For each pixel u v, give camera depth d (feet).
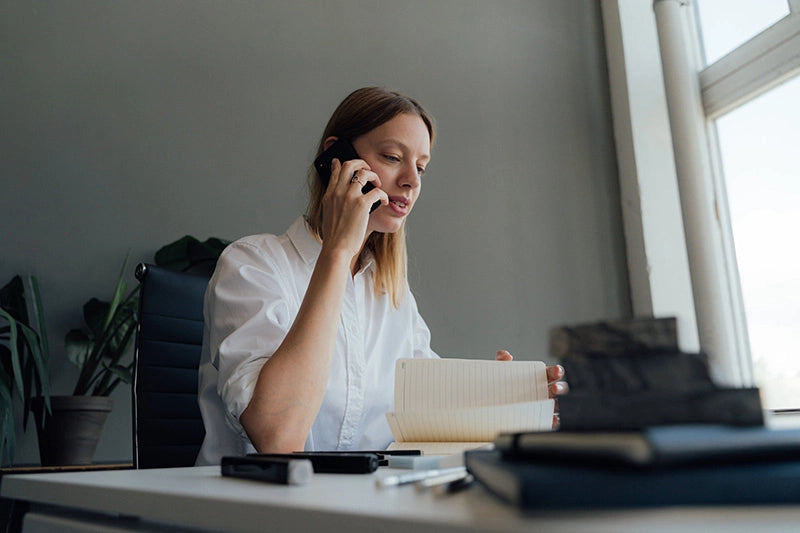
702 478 0.99
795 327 7.64
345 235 3.82
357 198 3.95
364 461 1.92
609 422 1.22
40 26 7.00
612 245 9.02
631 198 8.98
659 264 8.68
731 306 8.45
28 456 6.05
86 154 6.88
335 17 8.37
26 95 6.79
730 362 8.07
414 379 3.11
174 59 7.49
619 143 9.25
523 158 8.89
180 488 1.55
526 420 2.71
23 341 5.86
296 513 1.18
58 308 6.47
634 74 9.23
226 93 7.63
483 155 8.70
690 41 9.34
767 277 8.06
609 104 9.52
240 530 1.28
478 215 8.45
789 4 7.80
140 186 7.02
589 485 0.95
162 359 4.34
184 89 7.45
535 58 9.31
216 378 3.91
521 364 3.16
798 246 7.67
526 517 0.92
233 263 4.04
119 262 6.77
